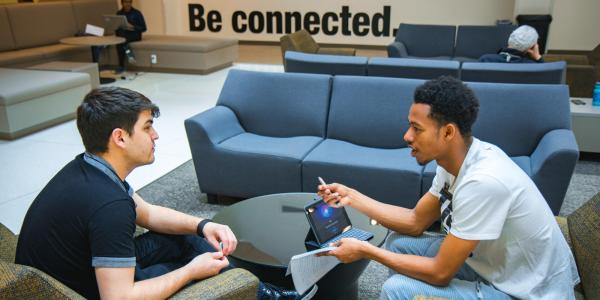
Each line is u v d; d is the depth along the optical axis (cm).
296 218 231
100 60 823
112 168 145
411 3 966
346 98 351
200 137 329
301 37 681
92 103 142
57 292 122
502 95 326
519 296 154
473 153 155
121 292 132
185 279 146
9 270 119
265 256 197
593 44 905
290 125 361
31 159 427
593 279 162
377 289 245
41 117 504
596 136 405
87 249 137
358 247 167
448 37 716
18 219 321
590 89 534
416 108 153
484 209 146
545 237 152
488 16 935
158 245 181
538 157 293
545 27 802
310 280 173
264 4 1045
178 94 658
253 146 330
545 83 363
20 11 724
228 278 147
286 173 319
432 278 157
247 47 1046
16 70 578
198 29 1085
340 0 999
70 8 797
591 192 355
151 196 353
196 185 373
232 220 229
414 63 389
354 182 306
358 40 1014
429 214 188
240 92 371
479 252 161
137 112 145
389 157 317
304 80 362
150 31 1017
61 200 137
